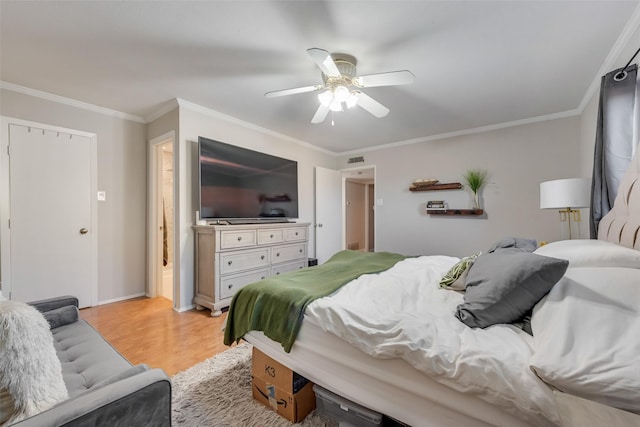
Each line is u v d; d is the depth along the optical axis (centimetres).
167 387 87
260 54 211
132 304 323
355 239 750
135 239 348
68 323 159
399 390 107
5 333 80
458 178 405
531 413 78
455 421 94
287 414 142
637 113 178
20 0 157
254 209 368
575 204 218
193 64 225
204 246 305
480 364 88
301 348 137
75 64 226
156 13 169
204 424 138
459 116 343
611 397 69
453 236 411
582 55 211
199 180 304
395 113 332
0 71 237
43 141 280
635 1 157
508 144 366
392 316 121
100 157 318
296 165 436
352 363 119
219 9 165
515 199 362
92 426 72
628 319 82
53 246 286
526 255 117
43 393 83
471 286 134
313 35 188
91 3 161
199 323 269
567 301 95
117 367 117
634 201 135
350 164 529
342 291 158
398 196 466
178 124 302
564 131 330
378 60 218
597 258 112
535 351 89
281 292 154
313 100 295
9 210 262
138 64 226
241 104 307
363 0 157
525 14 168
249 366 191
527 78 247
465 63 222
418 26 179
